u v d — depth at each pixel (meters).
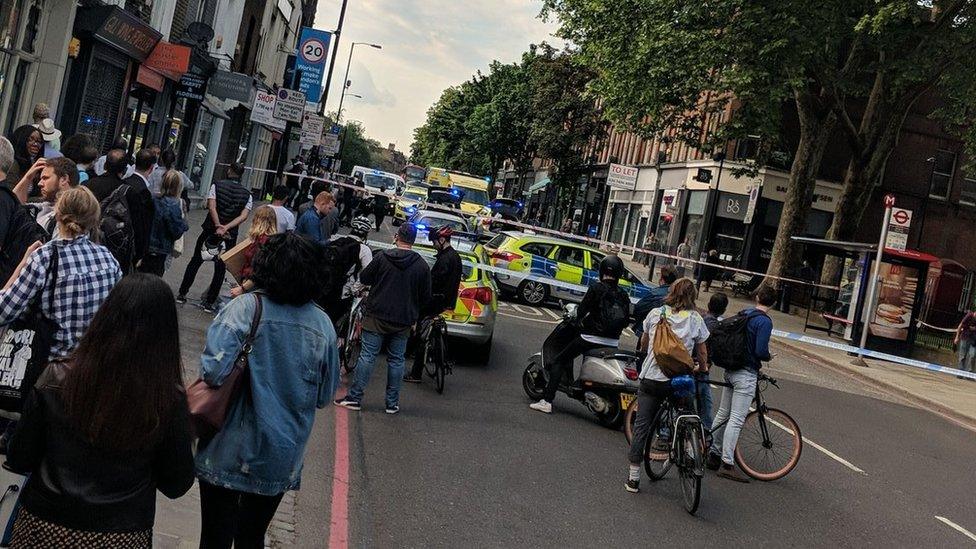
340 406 9.45
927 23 27.09
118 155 8.18
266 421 4.04
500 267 21.08
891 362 23.69
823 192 40.84
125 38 19.02
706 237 41.44
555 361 10.77
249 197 12.38
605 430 10.48
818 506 8.76
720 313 9.80
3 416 4.84
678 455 8.02
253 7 33.56
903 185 41.53
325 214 11.98
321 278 4.23
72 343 4.84
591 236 55.09
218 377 3.99
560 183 57.16
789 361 20.84
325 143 44.03
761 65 25.25
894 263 23.86
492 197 75.00
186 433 3.07
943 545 8.12
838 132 40.72
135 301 2.92
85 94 18.47
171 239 10.38
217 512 4.19
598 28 29.05
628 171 41.09
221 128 31.58
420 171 60.78
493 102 71.94
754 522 7.88
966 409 17.27
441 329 11.14
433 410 10.09
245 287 6.84
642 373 8.25
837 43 25.62
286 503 6.30
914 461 11.77
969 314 23.06
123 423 2.87
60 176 6.22
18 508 3.41
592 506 7.57
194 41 24.31
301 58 31.25
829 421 13.67
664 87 27.75
